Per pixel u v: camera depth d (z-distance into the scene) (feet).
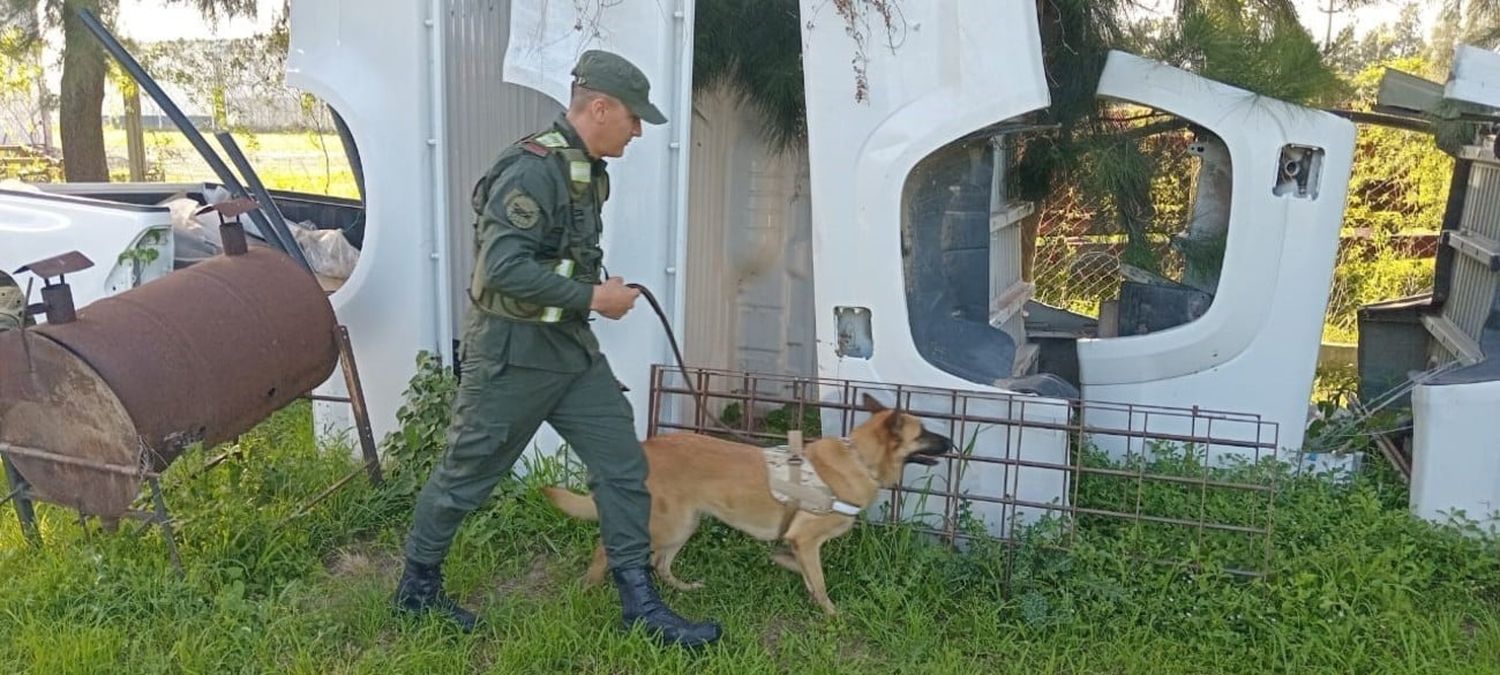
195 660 9.58
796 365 16.79
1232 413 12.45
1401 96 13.96
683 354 13.50
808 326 16.60
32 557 11.48
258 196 14.02
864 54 11.46
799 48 15.30
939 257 12.30
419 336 14.10
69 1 20.85
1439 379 12.96
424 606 10.34
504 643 9.95
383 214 13.84
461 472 9.82
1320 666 9.70
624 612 10.12
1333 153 12.17
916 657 9.81
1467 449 11.82
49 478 10.85
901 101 11.46
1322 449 14.32
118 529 11.34
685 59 12.51
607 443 9.84
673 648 9.72
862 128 11.65
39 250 13.93
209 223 17.30
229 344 11.25
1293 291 12.67
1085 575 10.76
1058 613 10.37
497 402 9.45
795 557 10.96
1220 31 13.37
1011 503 11.21
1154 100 12.70
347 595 10.81
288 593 10.73
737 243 16.57
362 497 12.92
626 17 12.36
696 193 15.66
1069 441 12.36
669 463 10.75
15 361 10.29
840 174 11.85
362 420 13.25
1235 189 12.50
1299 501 12.28
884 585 10.90
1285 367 12.96
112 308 10.73
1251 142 12.30
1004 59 10.97
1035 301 18.43
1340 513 12.13
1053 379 12.64
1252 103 12.21
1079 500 12.26
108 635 9.81
